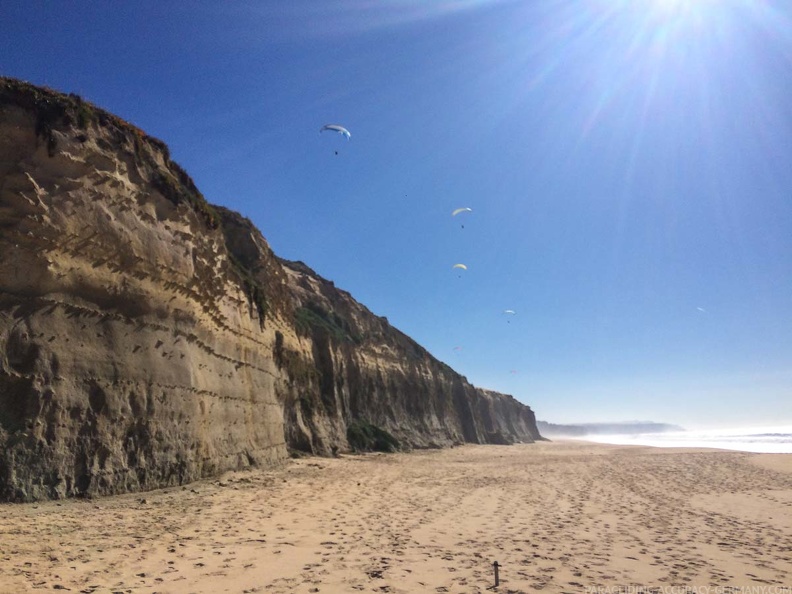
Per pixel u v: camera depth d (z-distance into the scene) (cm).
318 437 3584
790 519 1437
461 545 1082
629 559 986
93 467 1373
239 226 3378
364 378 5231
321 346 4525
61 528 1045
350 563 921
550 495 1911
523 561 959
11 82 1434
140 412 1559
